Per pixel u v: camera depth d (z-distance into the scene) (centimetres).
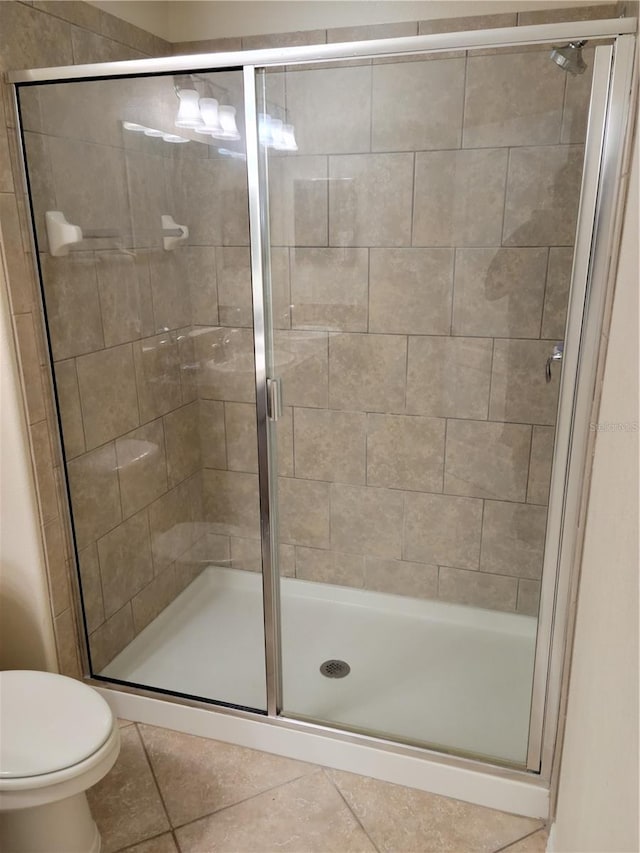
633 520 92
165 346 237
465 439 240
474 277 225
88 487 216
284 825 179
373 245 232
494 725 201
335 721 203
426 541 256
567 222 209
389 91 213
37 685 172
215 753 205
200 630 238
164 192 228
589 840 110
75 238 198
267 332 199
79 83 186
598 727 110
